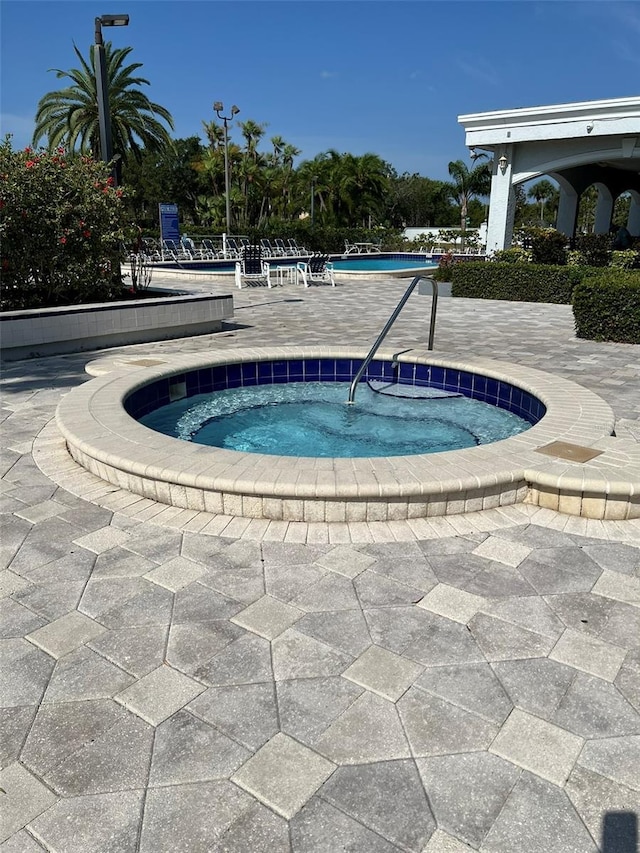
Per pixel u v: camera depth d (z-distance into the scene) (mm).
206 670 2297
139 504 3707
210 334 9820
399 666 2316
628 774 1857
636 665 2328
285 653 2391
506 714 2086
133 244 10188
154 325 9234
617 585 2863
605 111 14898
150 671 2293
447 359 6820
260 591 2805
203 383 6734
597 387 6391
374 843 1641
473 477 3508
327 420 5934
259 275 18000
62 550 3172
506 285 14367
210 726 2039
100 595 2771
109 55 23234
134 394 5680
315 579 2902
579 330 9219
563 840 1651
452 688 2207
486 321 10992
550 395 5285
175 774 1856
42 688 2209
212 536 3318
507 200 17391
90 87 23172
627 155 15633
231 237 28469
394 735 1999
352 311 12328
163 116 25031
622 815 1725
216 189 44156
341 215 42156
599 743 1971
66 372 7207
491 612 2652
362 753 1930
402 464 3701
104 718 2074
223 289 16562
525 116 15828
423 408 6289
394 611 2658
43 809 1742
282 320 11133
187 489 3592
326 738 1986
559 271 13586
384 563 3047
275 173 44062
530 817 1714
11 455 4504
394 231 36406
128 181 41469
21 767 1882
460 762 1897
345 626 2555
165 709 2109
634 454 3893
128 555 3123
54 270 9125
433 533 3346
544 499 3652
